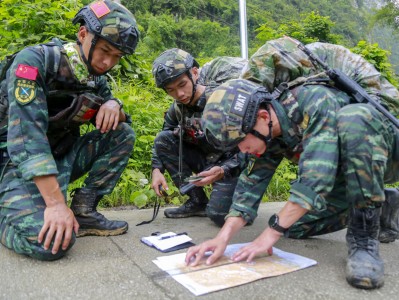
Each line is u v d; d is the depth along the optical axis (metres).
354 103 1.80
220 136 1.66
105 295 1.50
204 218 2.89
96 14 1.94
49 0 4.83
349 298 1.48
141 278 1.65
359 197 1.65
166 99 5.14
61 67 1.98
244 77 1.98
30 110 1.85
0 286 1.57
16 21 4.64
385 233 2.19
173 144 2.91
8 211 1.89
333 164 1.60
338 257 1.94
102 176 2.32
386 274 1.72
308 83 1.80
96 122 2.19
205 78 2.91
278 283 1.60
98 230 2.29
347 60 2.06
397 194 2.14
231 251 1.96
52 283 1.60
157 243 2.09
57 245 1.78
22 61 1.89
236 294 1.50
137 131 4.00
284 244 2.16
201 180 2.52
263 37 7.58
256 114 1.64
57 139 2.18
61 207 1.83
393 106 1.97
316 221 2.17
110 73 5.19
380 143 1.66
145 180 3.51
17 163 1.81
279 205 3.46
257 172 1.92
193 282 1.58
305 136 1.69
